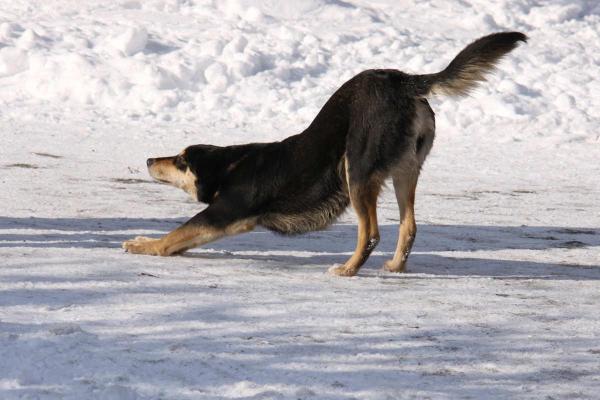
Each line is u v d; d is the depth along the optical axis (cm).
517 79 3122
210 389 635
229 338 760
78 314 805
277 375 672
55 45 3158
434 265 1204
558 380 695
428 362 725
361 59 3309
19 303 827
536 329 842
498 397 652
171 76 2958
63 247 1148
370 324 833
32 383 628
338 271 1090
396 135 1098
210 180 1169
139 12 3622
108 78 2905
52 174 1861
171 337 752
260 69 3127
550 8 3984
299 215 1146
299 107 2859
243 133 2552
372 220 1105
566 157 2412
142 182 1842
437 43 3525
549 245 1400
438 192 1914
